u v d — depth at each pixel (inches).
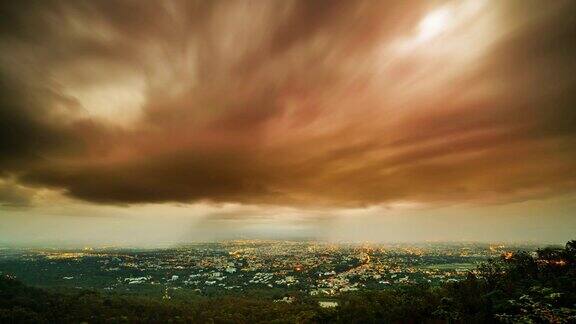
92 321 1822.1
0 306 1763.0
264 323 1811.0
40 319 1727.4
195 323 1931.6
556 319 661.3
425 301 1046.4
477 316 788.6
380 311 1197.7
